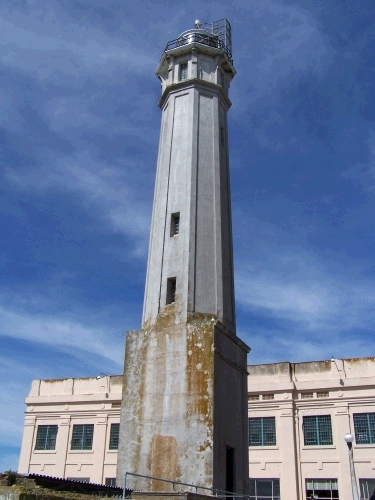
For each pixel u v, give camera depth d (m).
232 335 23.84
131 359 23.36
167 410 21.50
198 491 19.53
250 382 38.81
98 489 17.80
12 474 15.07
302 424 36.78
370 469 34.16
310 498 34.78
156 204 27.25
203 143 27.73
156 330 23.28
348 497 33.81
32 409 44.34
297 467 35.62
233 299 26.05
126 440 21.80
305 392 37.50
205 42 31.06
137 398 22.41
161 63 31.31
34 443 43.19
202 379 21.39
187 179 26.39
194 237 24.89
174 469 20.31
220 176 27.64
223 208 27.22
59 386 44.69
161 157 28.55
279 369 38.62
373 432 34.97
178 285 23.88
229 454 22.27
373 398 35.66
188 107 28.69
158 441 21.11
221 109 30.16
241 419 23.56
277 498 35.19
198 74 29.84
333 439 35.66
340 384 36.59
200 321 22.67
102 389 43.22
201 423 20.66
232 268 26.70
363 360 37.22
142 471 20.89
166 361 22.42
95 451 41.12
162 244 25.36
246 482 22.81
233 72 32.00
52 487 16.14
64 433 42.56
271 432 37.06
